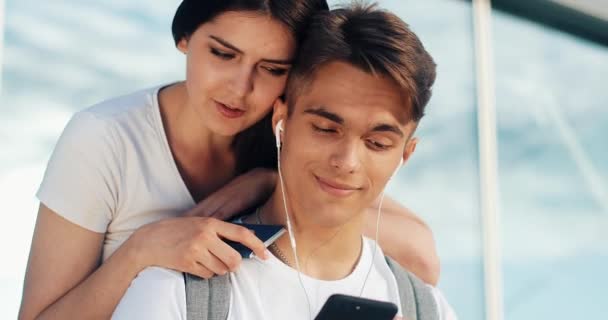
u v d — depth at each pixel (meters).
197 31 1.33
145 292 1.13
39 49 1.89
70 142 1.41
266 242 1.19
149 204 1.46
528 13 2.76
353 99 1.16
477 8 2.63
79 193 1.39
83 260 1.41
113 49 2.00
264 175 1.44
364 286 1.25
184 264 1.15
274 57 1.30
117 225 1.46
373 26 1.18
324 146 1.17
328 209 1.18
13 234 1.80
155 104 1.49
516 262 2.56
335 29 1.19
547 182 2.68
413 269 1.68
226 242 1.21
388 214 1.72
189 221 1.21
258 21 1.28
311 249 1.24
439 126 2.50
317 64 1.18
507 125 2.64
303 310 1.19
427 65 1.21
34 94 1.87
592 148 2.77
